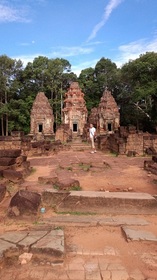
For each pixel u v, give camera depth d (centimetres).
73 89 4478
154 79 3906
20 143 1619
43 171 1027
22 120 4781
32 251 360
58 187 668
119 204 536
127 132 1703
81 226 466
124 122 5084
